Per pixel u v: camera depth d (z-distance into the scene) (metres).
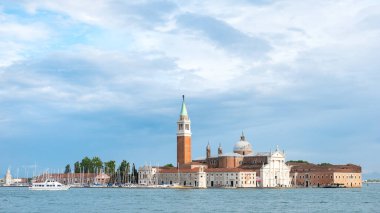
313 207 197.50
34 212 176.62
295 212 176.25
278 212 175.88
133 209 187.25
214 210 183.00
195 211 178.88
